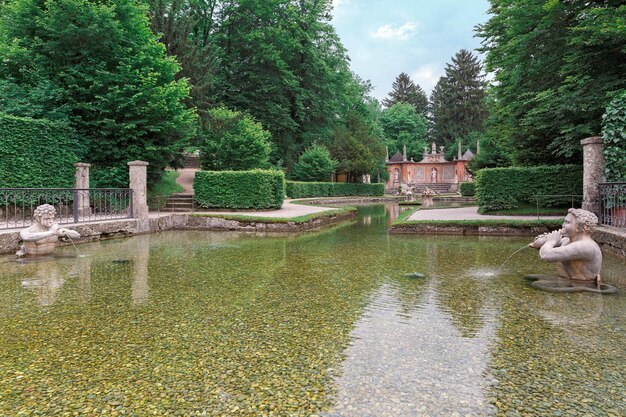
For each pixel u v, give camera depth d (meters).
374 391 2.19
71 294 4.35
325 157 30.17
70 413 2.01
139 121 12.88
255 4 27.28
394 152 57.78
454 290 4.46
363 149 34.50
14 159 10.42
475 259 6.45
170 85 13.70
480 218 10.90
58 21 11.81
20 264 6.14
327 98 32.97
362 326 3.28
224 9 28.67
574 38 9.32
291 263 6.23
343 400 2.10
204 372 2.45
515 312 3.62
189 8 26.25
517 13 10.74
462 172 45.31
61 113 12.07
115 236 9.80
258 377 2.38
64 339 3.03
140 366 2.55
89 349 2.83
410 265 6.00
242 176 15.18
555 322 3.34
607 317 3.46
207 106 20.62
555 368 2.48
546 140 13.09
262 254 7.12
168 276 5.28
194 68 18.86
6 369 2.52
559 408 2.02
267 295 4.30
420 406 2.04
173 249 7.75
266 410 2.01
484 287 4.58
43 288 4.62
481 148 28.33
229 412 1.99
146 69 13.09
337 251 7.44
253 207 15.12
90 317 3.55
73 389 2.25
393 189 44.81
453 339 2.97
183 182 20.19
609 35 8.74
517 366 2.51
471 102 59.81
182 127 14.59
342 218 15.36
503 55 13.06
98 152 13.02
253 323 3.38
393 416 1.95
